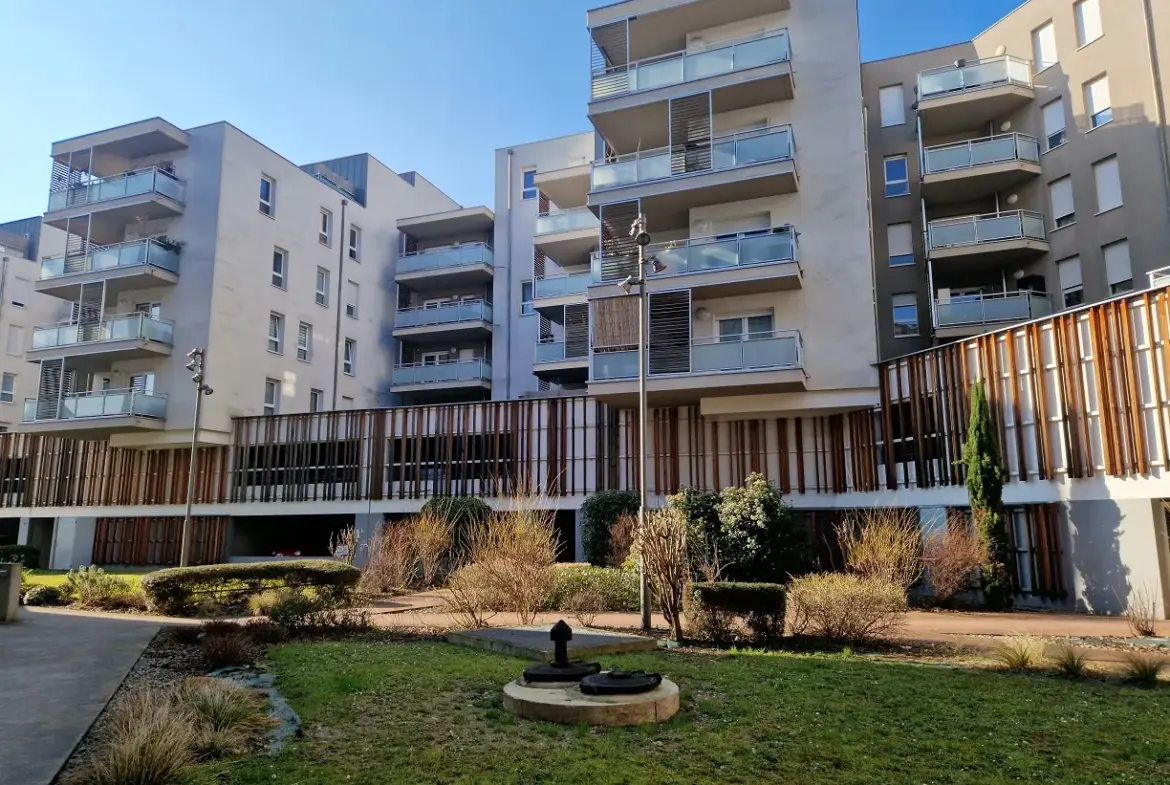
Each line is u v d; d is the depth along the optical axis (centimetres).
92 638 1045
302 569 1438
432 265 3450
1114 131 2203
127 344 2617
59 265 2870
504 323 3356
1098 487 1370
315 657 860
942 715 605
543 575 1247
